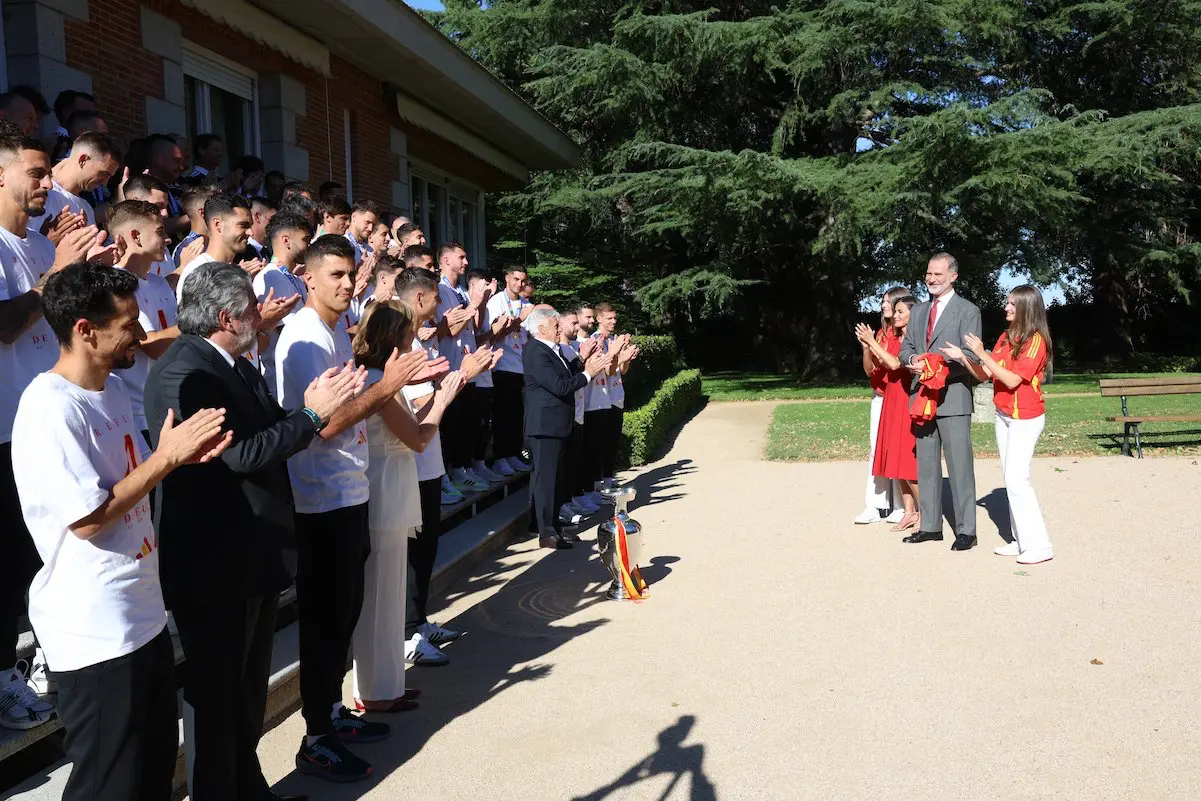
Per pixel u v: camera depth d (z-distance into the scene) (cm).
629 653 544
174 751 310
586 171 2631
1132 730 429
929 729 436
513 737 440
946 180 2052
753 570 709
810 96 2336
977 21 2145
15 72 725
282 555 346
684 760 413
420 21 1133
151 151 626
